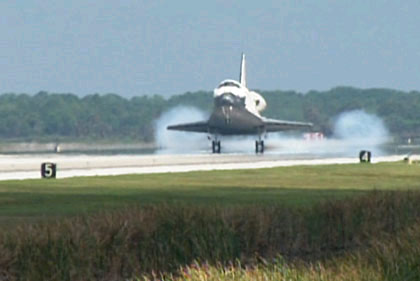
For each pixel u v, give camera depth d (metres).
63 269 83.62
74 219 94.25
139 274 88.12
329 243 107.12
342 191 176.88
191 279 74.75
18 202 147.25
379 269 76.38
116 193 165.88
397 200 118.19
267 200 154.12
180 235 93.88
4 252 81.31
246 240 99.31
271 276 73.31
